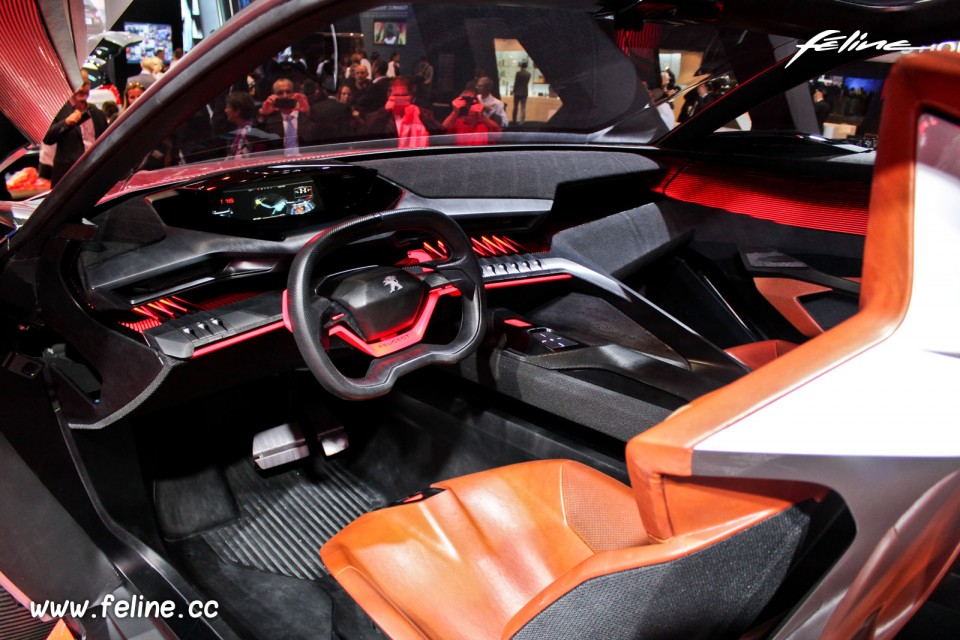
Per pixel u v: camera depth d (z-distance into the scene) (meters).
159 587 1.69
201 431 2.25
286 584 1.88
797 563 0.77
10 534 1.60
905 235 0.62
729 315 2.35
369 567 1.24
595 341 1.98
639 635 0.73
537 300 2.21
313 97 5.33
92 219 1.62
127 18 5.17
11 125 4.05
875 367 0.63
